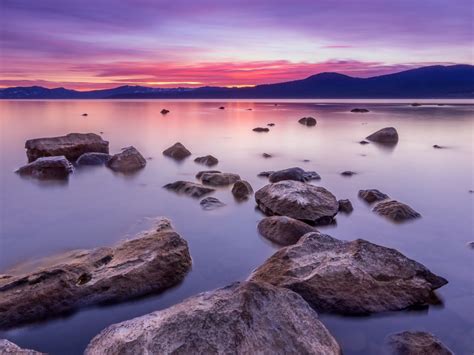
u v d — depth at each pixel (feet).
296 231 32.55
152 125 149.48
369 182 56.75
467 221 39.58
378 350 20.17
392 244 33.86
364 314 22.36
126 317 23.18
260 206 42.37
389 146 93.09
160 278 25.57
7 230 36.91
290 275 23.89
